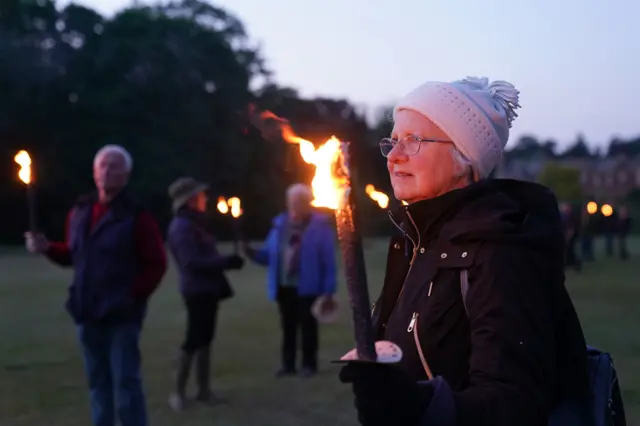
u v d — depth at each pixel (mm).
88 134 44688
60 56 45125
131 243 4645
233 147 38812
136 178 41656
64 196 45312
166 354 8633
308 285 7402
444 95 1867
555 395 1712
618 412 1959
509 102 1983
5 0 27078
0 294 14984
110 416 4691
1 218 44281
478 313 1610
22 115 44094
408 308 1761
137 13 44719
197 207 6512
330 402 6430
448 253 1706
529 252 1644
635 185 101812
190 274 6344
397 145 1896
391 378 1427
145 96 42688
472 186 1766
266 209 38688
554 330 1688
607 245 27156
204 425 5754
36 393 6746
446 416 1456
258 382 7199
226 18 41844
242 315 11734
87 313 4582
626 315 10945
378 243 27688
